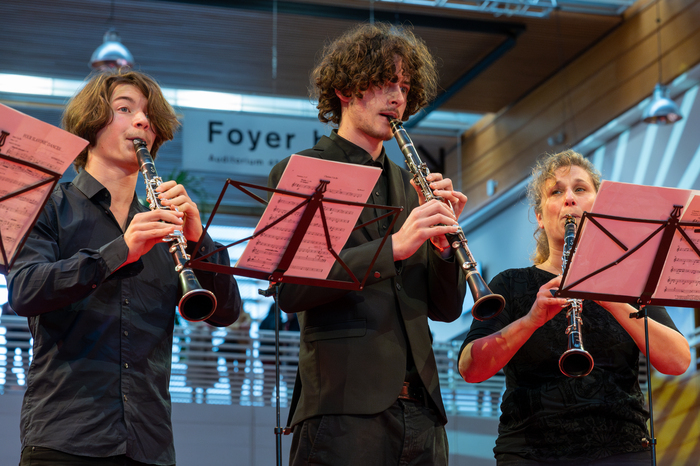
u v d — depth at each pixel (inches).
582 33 406.9
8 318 234.2
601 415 110.0
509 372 118.2
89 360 98.3
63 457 93.4
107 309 101.3
